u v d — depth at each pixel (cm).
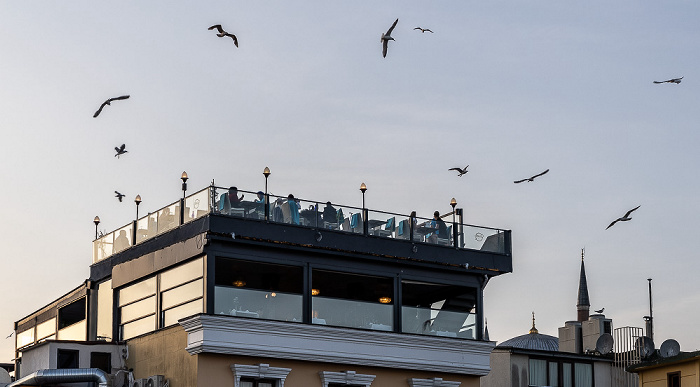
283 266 4144
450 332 4434
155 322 4234
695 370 5134
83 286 4694
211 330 3909
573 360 5534
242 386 3975
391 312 4316
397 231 4391
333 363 4144
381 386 4238
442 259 4447
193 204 4138
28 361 4431
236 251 4059
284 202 4178
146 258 4334
